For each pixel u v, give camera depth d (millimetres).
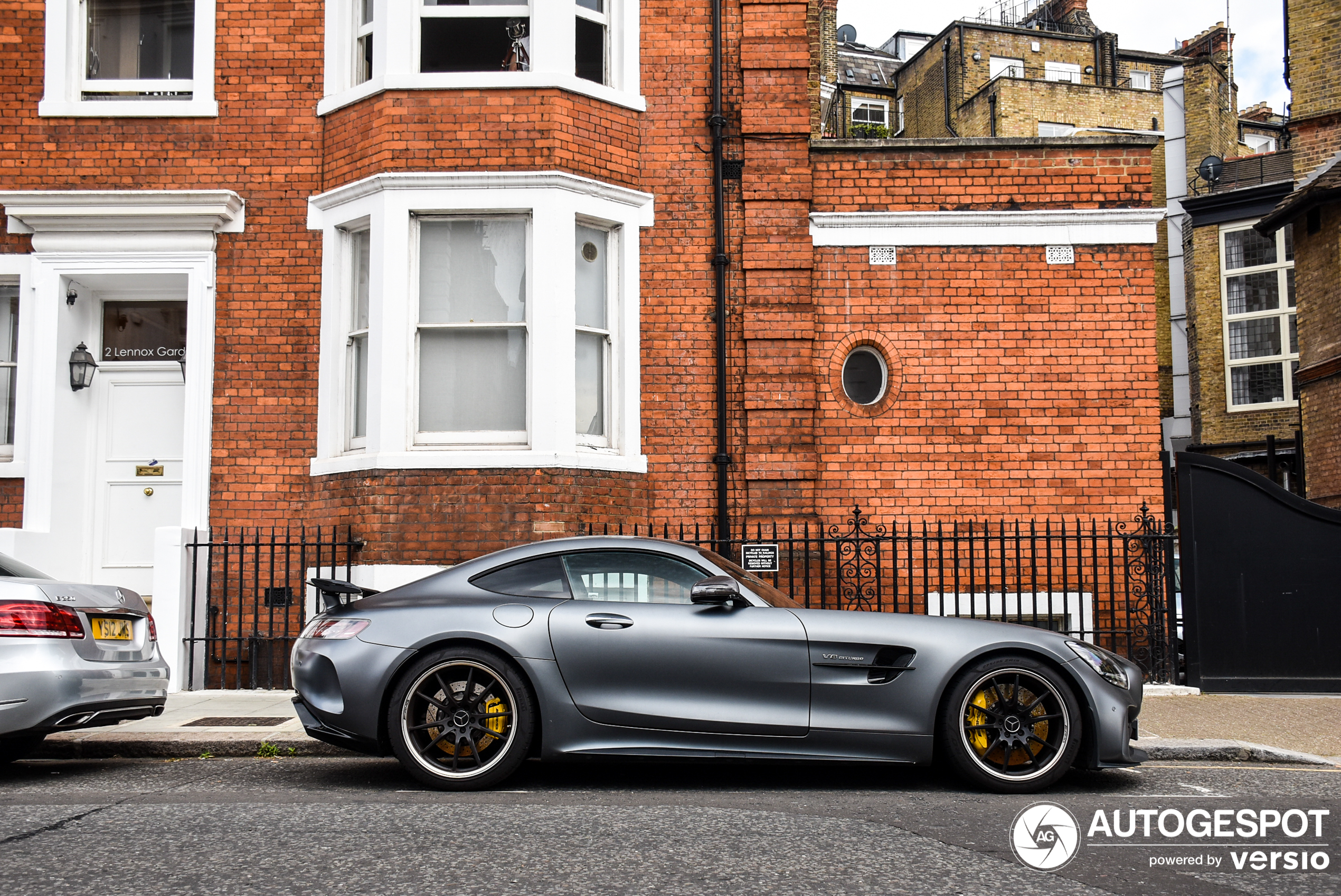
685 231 9945
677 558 5977
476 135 9438
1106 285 10008
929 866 4141
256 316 9758
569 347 9367
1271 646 9031
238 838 4477
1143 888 3955
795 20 10141
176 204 9641
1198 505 9250
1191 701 8578
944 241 10008
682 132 10047
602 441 9695
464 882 3863
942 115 38469
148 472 10141
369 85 9570
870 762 5586
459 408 9461
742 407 9820
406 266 9359
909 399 9906
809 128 10055
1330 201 16578
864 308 9969
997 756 5641
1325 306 17047
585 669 5602
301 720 5789
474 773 5578
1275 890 3969
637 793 5633
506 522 9031
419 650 5633
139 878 3906
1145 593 9586
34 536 9367
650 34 10133
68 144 9914
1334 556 9008
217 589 9547
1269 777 6164
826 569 9641
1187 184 28406
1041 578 9781
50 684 5691
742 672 5602
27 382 9773
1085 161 10094
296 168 9883
